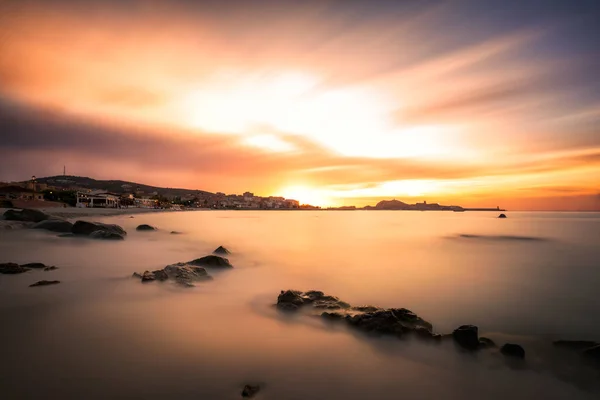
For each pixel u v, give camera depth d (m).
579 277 14.99
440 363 6.36
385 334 7.32
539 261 19.91
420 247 27.44
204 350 6.38
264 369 5.83
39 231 26.00
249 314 8.69
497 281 14.00
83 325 7.31
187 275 11.99
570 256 22.42
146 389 4.95
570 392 5.65
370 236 39.28
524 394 5.57
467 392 5.54
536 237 38.38
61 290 10.07
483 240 34.28
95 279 11.73
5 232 25.08
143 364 5.69
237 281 12.51
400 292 12.09
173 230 40.31
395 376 5.86
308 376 5.69
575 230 51.19
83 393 4.74
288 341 7.03
